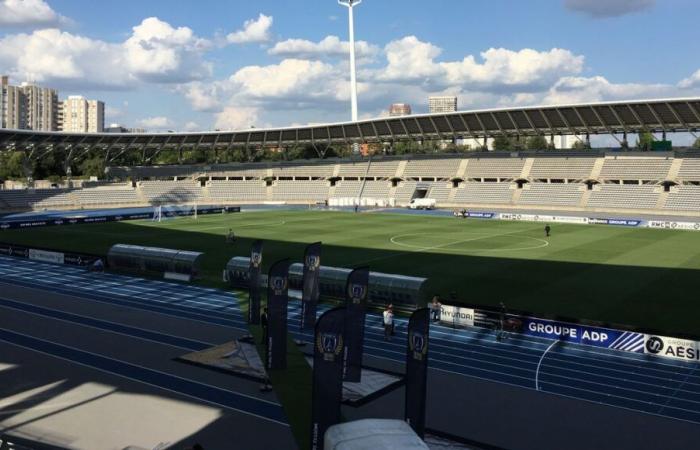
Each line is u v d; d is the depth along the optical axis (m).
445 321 35.09
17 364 26.80
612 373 26.58
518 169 121.81
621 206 105.75
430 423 21.03
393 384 24.70
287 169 142.62
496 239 71.19
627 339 29.83
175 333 32.16
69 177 127.31
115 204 124.69
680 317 35.62
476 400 23.28
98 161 149.38
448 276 47.91
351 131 131.62
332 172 139.75
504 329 33.38
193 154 163.25
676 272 49.69
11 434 19.84
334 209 119.44
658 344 29.09
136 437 19.69
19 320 34.56
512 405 22.80
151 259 49.38
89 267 51.41
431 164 131.62
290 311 37.97
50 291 43.12
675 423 21.27
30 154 122.88
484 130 120.19
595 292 42.19
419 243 67.38
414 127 124.88
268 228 83.56
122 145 131.25
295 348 29.39
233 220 96.12
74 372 25.81
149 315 36.22
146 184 133.25
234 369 26.17
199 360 27.36
